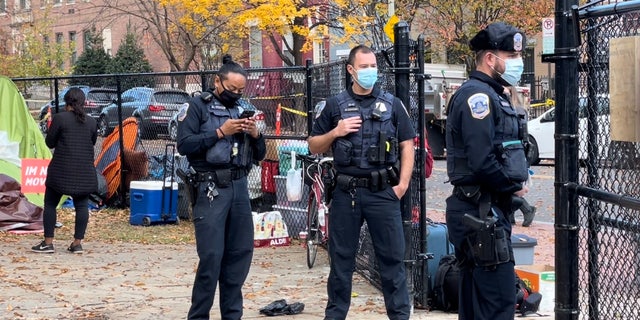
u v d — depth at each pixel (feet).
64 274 28.43
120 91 45.52
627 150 14.46
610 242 15.65
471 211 15.31
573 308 14.97
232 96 19.92
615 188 14.87
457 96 15.33
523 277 24.16
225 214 19.84
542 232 39.78
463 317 15.92
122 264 30.60
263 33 82.02
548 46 28.53
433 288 23.81
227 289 20.43
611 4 14.21
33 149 41.42
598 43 14.98
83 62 114.52
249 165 20.33
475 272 15.34
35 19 119.96
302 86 36.04
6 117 41.09
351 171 19.69
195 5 68.28
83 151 32.22
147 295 25.25
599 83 15.01
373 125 19.61
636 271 15.15
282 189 37.47
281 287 26.96
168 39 84.64
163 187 40.93
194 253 33.42
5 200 38.14
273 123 37.40
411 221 23.38
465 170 15.24
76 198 32.65
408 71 22.85
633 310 15.28
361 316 22.82
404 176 19.77
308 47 71.67
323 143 19.81
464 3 89.04
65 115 31.99
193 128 19.67
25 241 35.45
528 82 100.42
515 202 15.39
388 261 19.99
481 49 15.37
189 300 24.58
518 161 15.01
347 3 70.54
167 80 47.96
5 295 24.86
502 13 89.56
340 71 29.78
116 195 45.78
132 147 45.29
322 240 30.14
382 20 71.41
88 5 129.08
